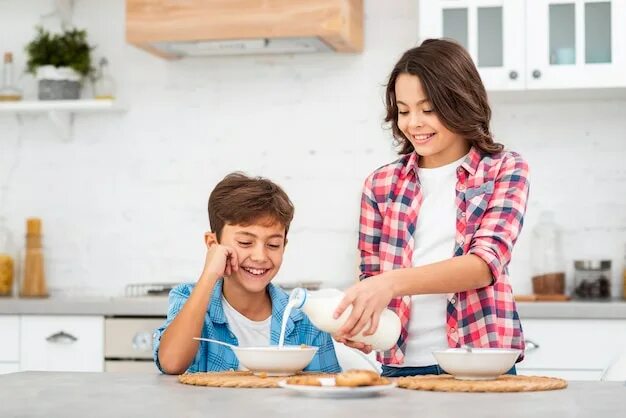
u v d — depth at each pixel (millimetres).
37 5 4688
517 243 4289
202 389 1790
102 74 4469
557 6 3900
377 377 1689
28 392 1747
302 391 1677
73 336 3902
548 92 4023
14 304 3949
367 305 1961
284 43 4137
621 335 3561
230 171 4527
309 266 4457
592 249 4250
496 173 2273
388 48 4402
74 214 4645
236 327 2402
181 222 4566
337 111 4449
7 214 4680
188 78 4562
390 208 2385
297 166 4477
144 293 4570
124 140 4605
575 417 1396
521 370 3613
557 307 3594
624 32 3844
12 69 4527
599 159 4258
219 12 3992
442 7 3971
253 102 4516
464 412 1448
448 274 2061
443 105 2215
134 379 1994
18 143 4680
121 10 4621
